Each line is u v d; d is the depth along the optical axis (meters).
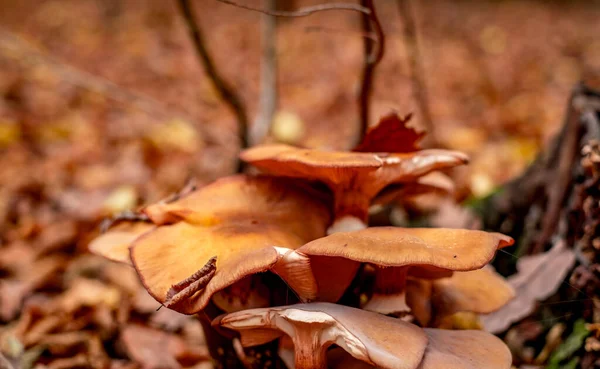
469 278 2.64
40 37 12.27
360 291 2.47
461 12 14.96
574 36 12.38
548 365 2.78
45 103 8.25
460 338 2.20
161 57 10.70
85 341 3.27
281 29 12.32
